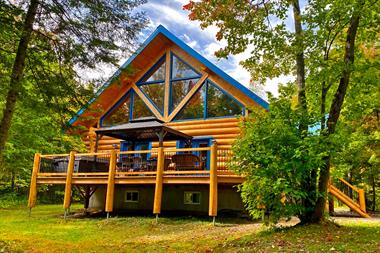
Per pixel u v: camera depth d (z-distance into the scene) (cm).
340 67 754
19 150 1756
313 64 791
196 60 1567
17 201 1966
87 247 783
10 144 1666
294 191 719
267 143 755
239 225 1016
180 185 1351
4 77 727
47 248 773
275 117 787
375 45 1016
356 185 1866
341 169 912
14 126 1667
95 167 1361
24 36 724
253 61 956
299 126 784
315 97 881
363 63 798
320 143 732
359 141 1407
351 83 882
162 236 919
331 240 637
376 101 943
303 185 782
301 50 830
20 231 1014
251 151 766
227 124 1438
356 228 765
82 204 2053
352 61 804
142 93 1653
